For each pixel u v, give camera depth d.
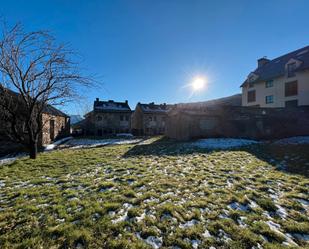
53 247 2.92
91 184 5.61
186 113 18.88
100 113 36.34
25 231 3.31
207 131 19.25
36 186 5.70
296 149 11.03
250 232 3.28
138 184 5.46
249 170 7.12
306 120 18.91
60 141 20.80
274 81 27.30
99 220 3.58
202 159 9.12
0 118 11.08
